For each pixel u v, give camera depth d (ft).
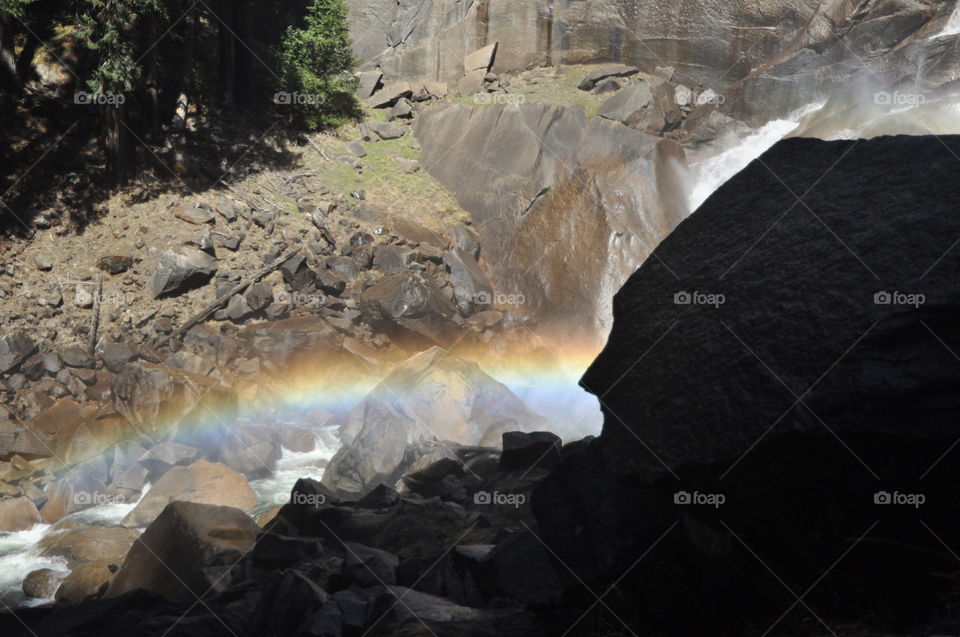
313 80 89.76
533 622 14.39
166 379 53.42
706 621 12.56
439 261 76.59
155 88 79.51
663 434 12.46
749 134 86.17
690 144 87.04
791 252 12.44
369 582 18.40
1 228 67.72
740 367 11.86
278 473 48.80
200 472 42.60
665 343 13.39
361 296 70.23
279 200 79.30
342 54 92.84
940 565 10.50
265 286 68.95
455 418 42.52
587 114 87.10
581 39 99.71
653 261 14.90
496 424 42.14
